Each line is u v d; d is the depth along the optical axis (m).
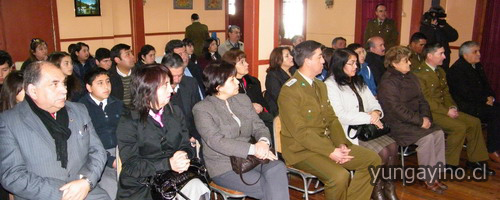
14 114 1.97
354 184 2.80
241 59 3.41
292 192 3.36
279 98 2.79
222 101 2.49
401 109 3.24
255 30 4.23
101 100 2.86
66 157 2.02
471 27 6.16
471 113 4.03
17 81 2.33
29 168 1.96
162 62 2.91
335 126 2.87
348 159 2.63
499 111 3.90
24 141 1.94
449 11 6.40
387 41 6.14
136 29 8.45
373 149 3.05
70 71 3.23
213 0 9.56
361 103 3.14
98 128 2.81
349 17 7.36
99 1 7.82
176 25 9.12
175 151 2.29
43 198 1.92
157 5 8.71
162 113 2.26
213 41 6.08
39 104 1.97
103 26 7.96
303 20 8.16
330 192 2.63
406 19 6.52
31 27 7.15
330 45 7.79
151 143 2.18
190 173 2.16
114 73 3.53
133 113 2.17
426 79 3.72
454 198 3.22
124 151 2.12
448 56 5.48
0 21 6.89
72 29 7.52
